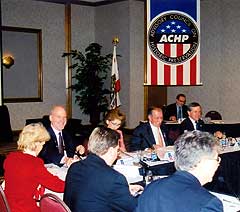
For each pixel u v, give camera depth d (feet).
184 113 23.26
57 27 30.17
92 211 6.54
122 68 29.19
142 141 13.96
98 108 29.04
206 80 28.45
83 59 29.25
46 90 29.94
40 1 29.22
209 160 5.42
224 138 15.57
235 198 8.02
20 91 28.73
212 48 27.94
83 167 7.02
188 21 19.03
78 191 6.77
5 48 27.86
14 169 8.25
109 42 30.30
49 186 8.18
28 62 28.99
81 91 30.04
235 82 26.63
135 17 28.60
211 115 23.06
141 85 29.27
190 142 5.49
